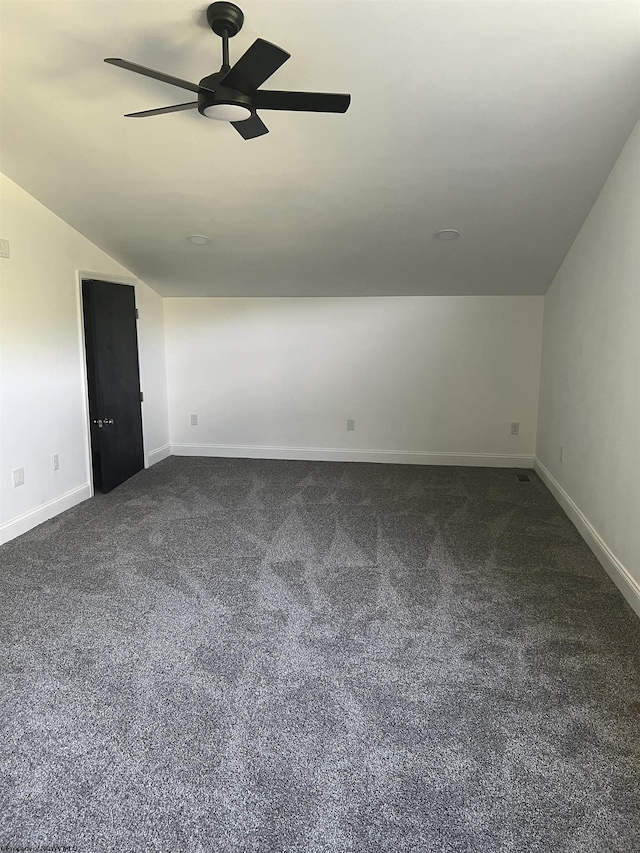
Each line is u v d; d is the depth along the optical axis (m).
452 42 2.23
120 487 4.65
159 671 2.17
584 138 2.81
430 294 5.17
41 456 3.76
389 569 3.07
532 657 2.26
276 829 1.50
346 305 5.34
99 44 2.33
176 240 4.22
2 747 1.79
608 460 3.06
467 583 2.90
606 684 2.09
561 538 3.52
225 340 5.59
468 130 2.79
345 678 2.13
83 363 4.21
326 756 1.75
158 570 3.06
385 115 2.70
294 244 4.23
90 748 1.78
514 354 5.18
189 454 5.83
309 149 3.01
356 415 5.53
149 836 1.48
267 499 4.33
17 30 2.28
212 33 2.24
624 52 2.26
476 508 4.11
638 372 2.64
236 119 2.20
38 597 2.76
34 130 2.92
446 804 1.58
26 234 3.54
